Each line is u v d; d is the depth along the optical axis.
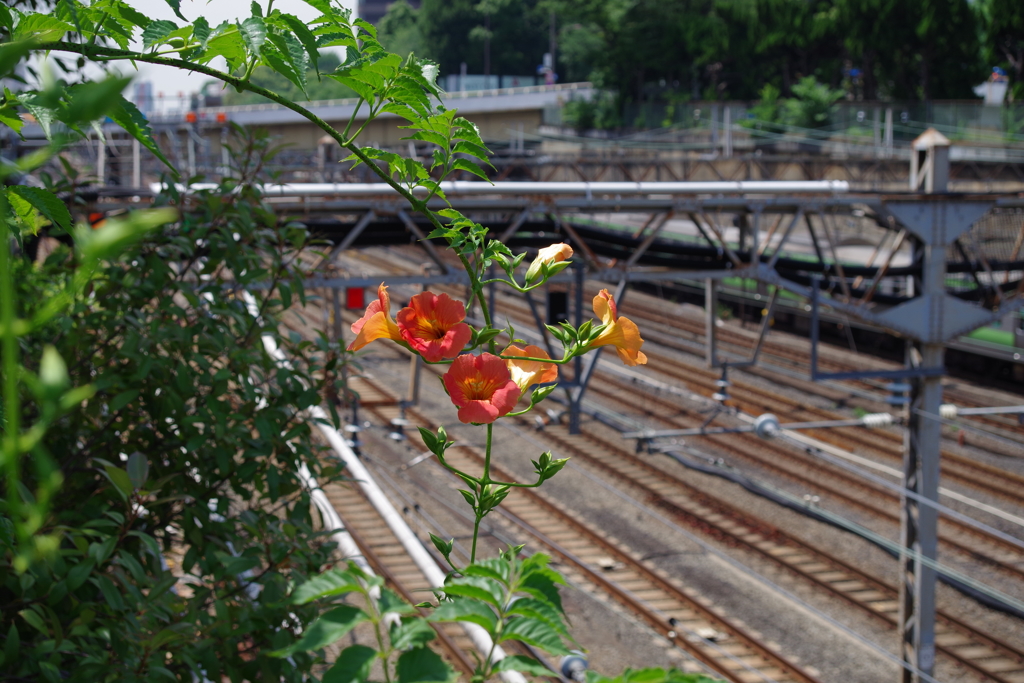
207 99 42.88
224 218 4.15
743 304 34.34
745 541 16.34
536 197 11.23
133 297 3.86
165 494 3.66
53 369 0.52
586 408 22.70
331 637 0.74
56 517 2.86
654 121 49.22
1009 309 12.74
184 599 3.47
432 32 85.00
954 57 45.53
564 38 60.31
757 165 32.41
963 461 20.64
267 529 3.61
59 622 3.04
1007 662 13.21
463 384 1.23
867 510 17.77
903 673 12.76
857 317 12.47
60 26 1.36
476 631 3.81
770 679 12.40
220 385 3.71
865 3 44.59
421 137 1.53
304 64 1.35
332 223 11.88
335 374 4.02
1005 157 37.19
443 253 23.09
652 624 13.76
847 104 43.34
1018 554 16.27
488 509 1.28
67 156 3.99
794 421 23.30
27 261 3.35
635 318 34.47
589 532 16.45
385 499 5.34
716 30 48.38
